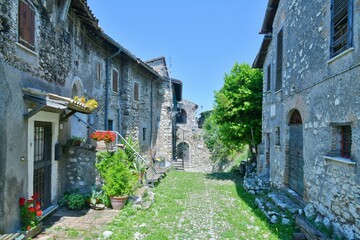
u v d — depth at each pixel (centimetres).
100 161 726
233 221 654
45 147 618
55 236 503
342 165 463
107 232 527
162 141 1866
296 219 562
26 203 493
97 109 971
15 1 458
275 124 918
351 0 436
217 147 2150
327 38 520
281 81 845
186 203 848
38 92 488
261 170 1177
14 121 465
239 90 1322
